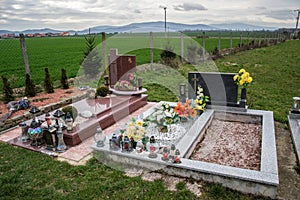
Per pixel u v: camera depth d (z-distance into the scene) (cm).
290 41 3900
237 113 774
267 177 410
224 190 421
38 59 2284
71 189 433
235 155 556
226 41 3244
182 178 461
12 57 2373
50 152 562
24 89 1021
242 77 747
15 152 566
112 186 437
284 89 1129
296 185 447
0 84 1169
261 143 581
